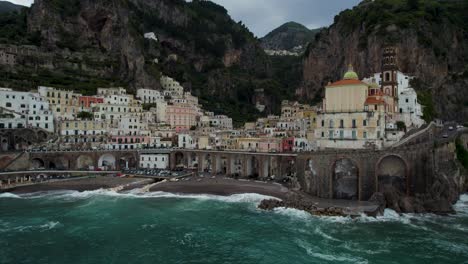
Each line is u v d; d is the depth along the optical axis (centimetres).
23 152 13350
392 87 14338
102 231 7650
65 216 8725
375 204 9200
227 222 8281
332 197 10025
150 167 14912
